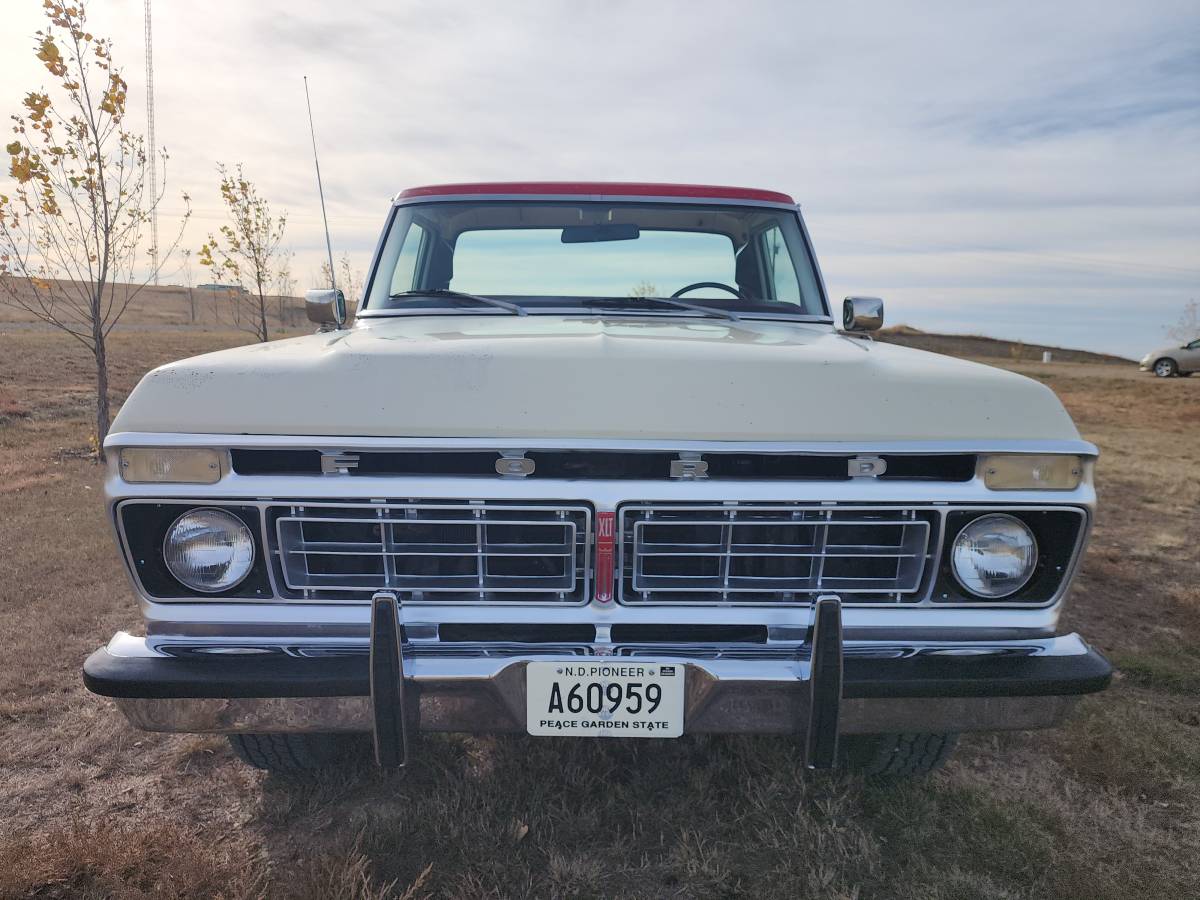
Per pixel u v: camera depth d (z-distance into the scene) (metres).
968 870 2.33
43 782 2.78
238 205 13.66
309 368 2.06
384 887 2.14
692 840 2.45
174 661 2.05
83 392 13.76
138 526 2.03
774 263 3.42
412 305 3.13
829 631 1.96
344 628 2.09
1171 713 3.36
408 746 1.99
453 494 2.00
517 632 2.15
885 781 2.76
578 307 3.16
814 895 2.21
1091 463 2.10
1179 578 5.32
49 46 8.35
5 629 4.06
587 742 2.90
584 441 2.00
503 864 2.29
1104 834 2.52
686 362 2.10
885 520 2.07
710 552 2.11
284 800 2.63
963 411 2.09
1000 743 3.08
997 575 2.11
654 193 3.43
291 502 2.01
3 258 8.70
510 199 3.38
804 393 2.08
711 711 2.04
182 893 2.17
